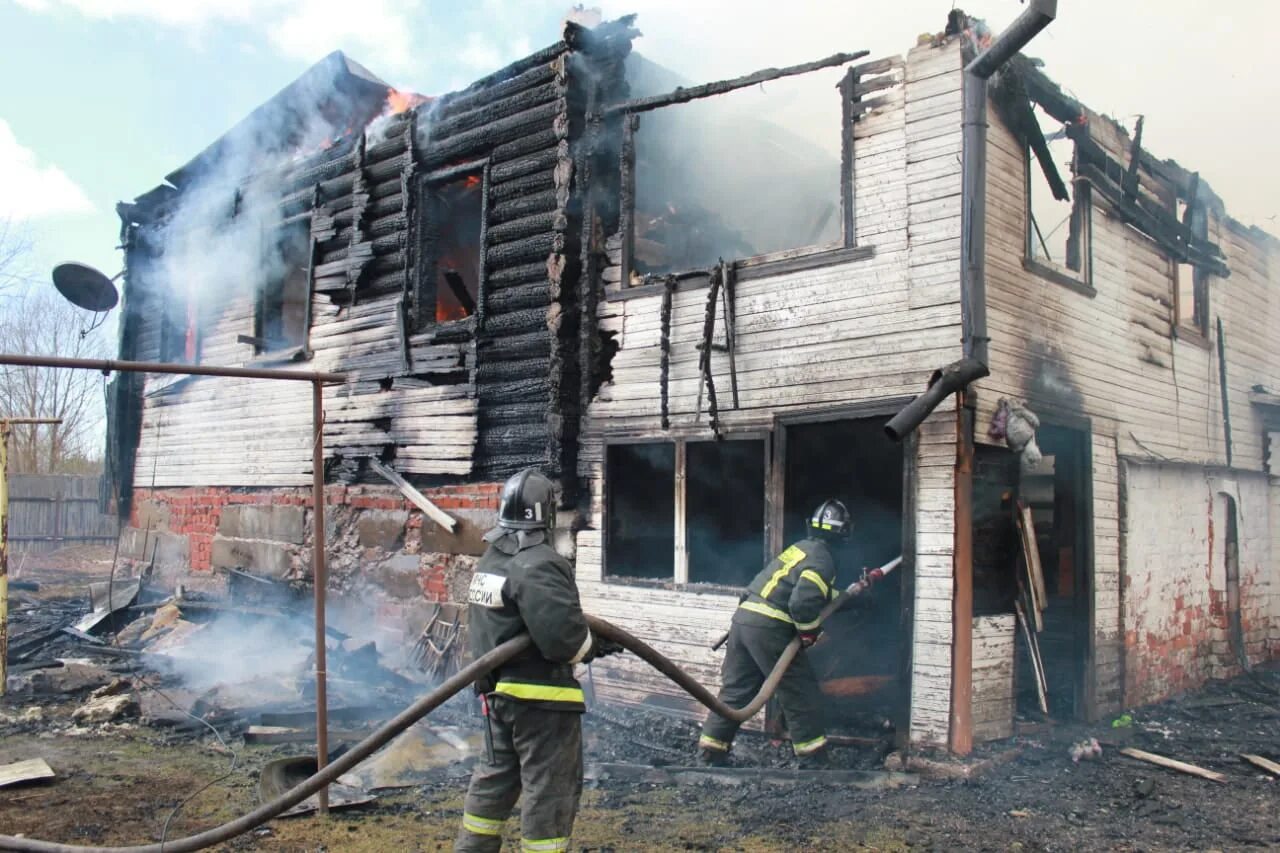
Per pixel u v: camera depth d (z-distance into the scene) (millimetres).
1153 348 8094
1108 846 4438
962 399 5570
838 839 4488
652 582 6910
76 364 4199
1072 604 7168
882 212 6059
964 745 5523
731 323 6641
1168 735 6645
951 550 5562
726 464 7836
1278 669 9133
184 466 11336
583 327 7434
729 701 5648
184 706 6969
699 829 4625
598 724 6668
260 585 9477
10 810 4738
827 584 5484
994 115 6090
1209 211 9219
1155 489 7809
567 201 7484
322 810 4750
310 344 9797
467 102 8445
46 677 7672
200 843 3537
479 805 3643
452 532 8008
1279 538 10047
